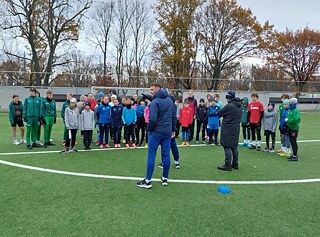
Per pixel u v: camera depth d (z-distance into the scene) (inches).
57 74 970.7
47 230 132.6
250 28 1256.2
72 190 188.2
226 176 228.4
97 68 1119.0
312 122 687.7
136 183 205.2
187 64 1235.2
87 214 150.6
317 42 1428.4
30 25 1072.8
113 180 211.8
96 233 130.2
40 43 1155.3
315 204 170.4
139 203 166.7
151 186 196.2
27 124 332.2
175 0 1230.3
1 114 750.5
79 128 325.4
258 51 1283.2
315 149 356.2
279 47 1391.5
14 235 127.6
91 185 199.3
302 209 162.4
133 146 348.8
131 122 344.5
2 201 167.9
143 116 362.9
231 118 242.7
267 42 1273.4
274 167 261.7
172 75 1250.0
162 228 135.9
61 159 278.7
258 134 347.6
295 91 1088.8
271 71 1179.3
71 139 318.0
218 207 162.9
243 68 1235.9
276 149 355.3
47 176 220.1
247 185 205.8
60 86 958.4
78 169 241.8
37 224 138.6
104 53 1439.5
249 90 1064.2
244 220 146.5
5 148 332.2
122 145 361.7
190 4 1224.2
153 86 203.9
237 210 159.2
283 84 1083.9
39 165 253.9
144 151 324.5
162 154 201.3
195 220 145.3
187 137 406.6
